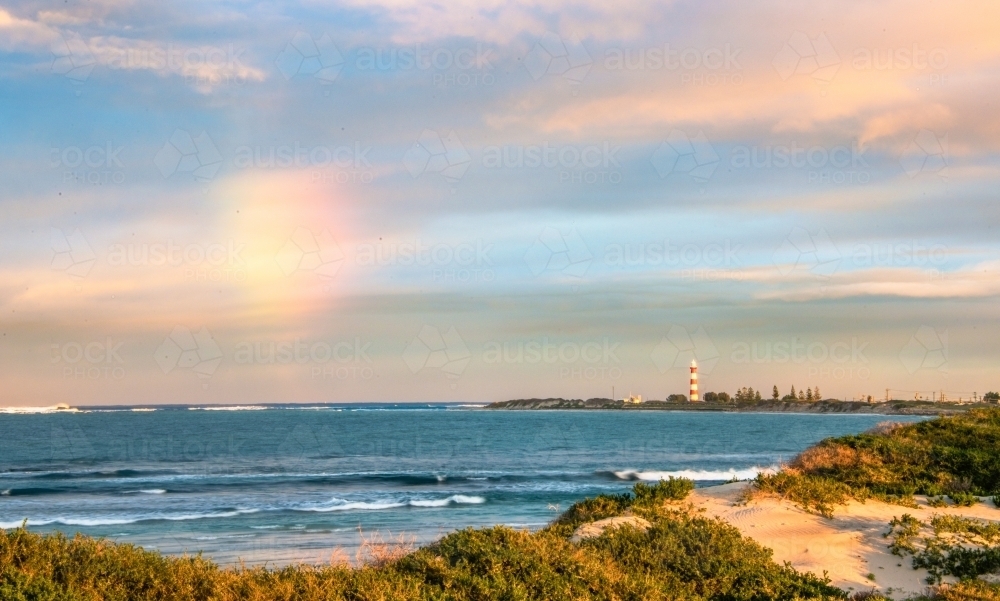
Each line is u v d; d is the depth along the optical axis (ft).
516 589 34.01
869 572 41.32
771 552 43.80
